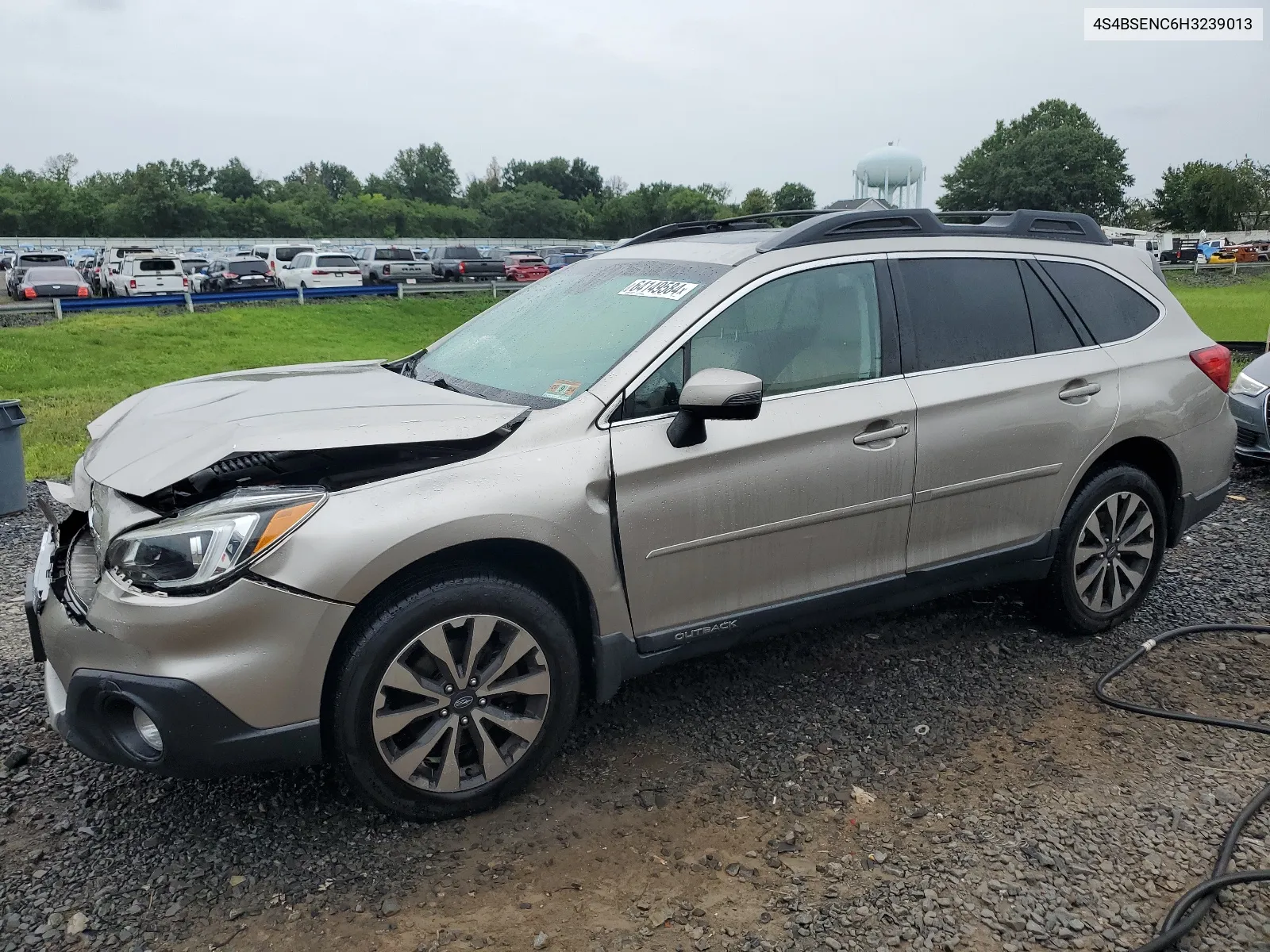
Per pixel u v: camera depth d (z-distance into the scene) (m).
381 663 2.73
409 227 86.69
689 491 3.13
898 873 2.69
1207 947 2.40
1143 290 4.35
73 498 3.16
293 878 2.69
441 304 31.19
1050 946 2.41
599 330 3.44
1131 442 4.23
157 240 64.50
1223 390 4.45
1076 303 4.09
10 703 3.73
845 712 3.66
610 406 3.07
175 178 103.12
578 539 2.95
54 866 2.75
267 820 2.96
